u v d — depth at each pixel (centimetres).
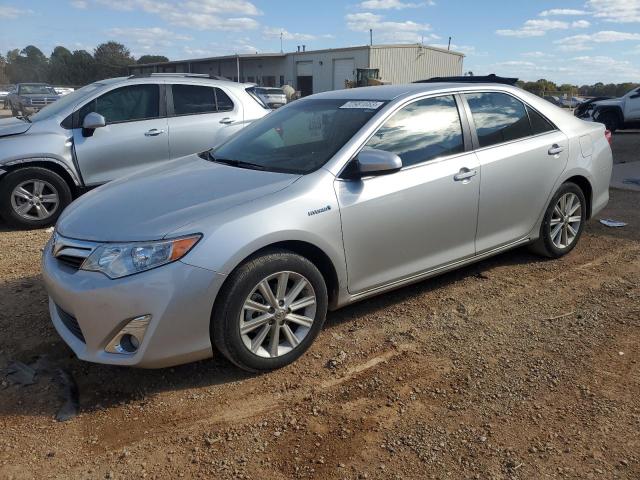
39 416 293
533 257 525
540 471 251
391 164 341
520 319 400
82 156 669
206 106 753
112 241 298
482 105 440
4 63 9806
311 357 350
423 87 422
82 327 298
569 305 422
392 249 375
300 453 265
